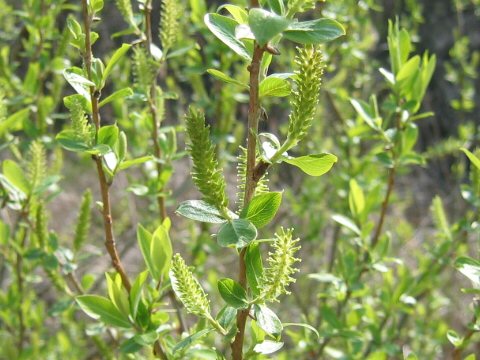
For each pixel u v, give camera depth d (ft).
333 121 2.81
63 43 1.87
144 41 1.42
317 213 2.75
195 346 1.12
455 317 2.90
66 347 2.26
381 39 3.56
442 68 5.22
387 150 1.61
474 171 1.53
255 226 0.82
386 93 3.44
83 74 1.03
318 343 1.86
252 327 0.97
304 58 0.77
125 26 3.44
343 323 1.74
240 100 2.14
